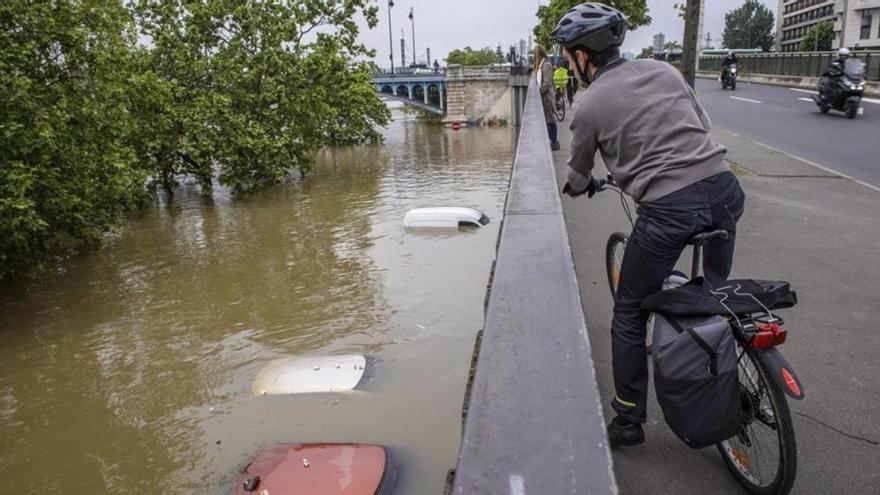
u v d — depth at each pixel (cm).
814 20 10819
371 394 614
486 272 981
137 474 536
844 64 1753
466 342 730
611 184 335
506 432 136
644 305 255
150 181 2038
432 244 1169
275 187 2164
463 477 123
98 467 556
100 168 1216
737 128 1550
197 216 1727
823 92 1786
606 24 264
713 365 232
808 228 637
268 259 1206
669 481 274
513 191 378
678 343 236
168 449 567
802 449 292
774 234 620
